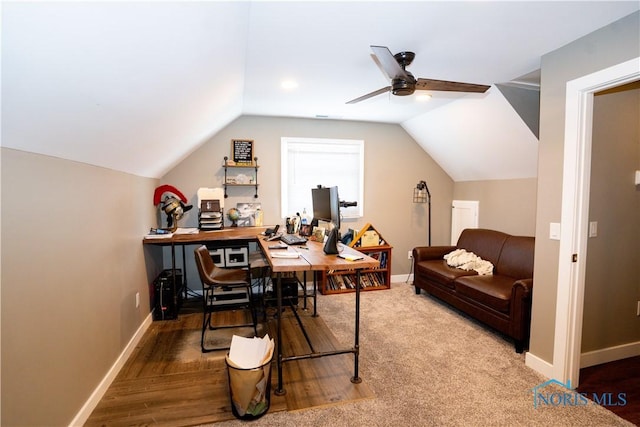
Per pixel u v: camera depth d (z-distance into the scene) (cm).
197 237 329
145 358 251
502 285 297
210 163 408
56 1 78
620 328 247
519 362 245
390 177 472
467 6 173
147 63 139
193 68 180
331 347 269
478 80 298
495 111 333
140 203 299
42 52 91
